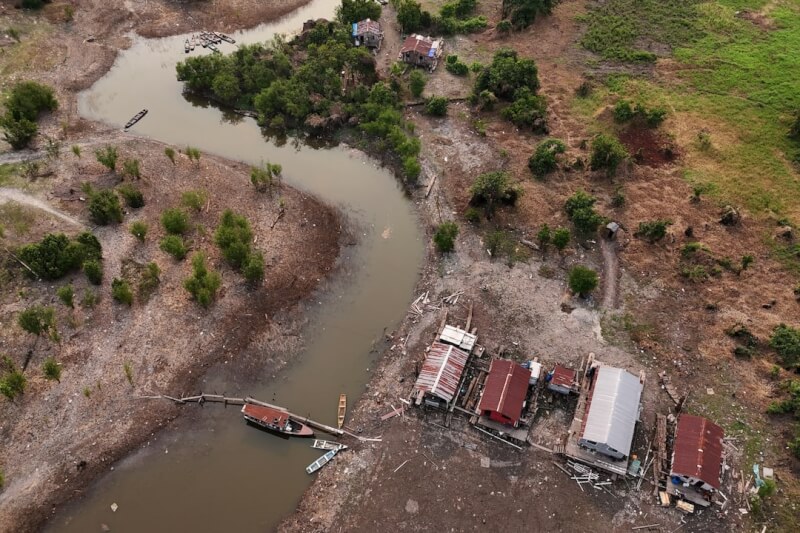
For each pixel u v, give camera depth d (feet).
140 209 201.16
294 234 196.44
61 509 132.77
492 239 190.60
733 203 201.77
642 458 139.13
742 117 235.40
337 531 129.18
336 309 176.04
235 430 147.74
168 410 150.61
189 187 211.00
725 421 145.69
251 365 161.38
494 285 178.91
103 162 209.46
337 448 143.33
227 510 133.39
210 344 164.76
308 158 229.04
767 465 137.28
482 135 232.32
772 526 127.44
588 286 167.94
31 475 136.98
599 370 149.28
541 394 152.15
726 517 128.98
